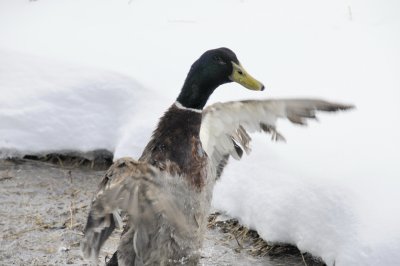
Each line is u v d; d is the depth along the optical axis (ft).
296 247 30.25
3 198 34.73
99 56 40.24
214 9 45.24
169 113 26.84
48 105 38.11
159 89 37.63
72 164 37.76
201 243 26.53
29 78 39.17
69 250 31.17
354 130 32.09
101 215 22.45
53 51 40.91
